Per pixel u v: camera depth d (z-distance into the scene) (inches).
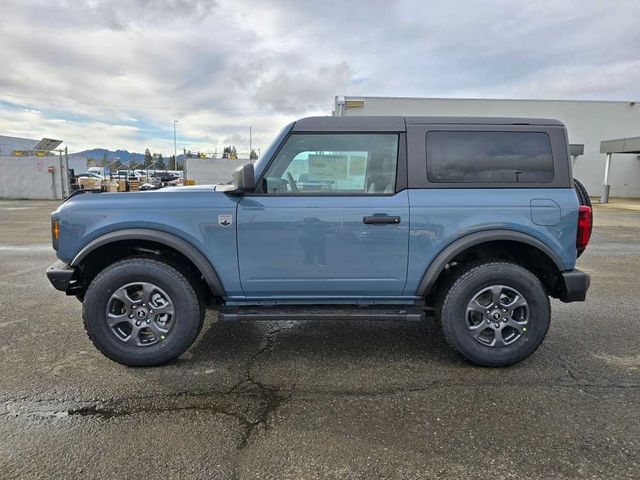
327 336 159.0
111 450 92.3
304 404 111.3
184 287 128.7
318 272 129.4
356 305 135.1
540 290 129.0
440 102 991.6
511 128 130.5
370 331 164.2
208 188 148.5
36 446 93.5
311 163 130.5
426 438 96.8
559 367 132.5
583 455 90.8
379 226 127.1
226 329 165.6
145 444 94.3
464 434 98.3
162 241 126.2
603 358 138.9
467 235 127.3
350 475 84.9
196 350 145.6
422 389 119.3
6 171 943.7
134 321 130.4
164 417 105.1
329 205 127.0
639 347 147.4
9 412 106.9
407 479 83.7
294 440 96.0
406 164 129.3
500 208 127.3
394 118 131.9
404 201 127.4
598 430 99.8
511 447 93.6
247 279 129.9
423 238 127.9
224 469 86.5
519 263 141.6
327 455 90.9
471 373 128.9
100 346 129.4
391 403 111.9
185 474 85.0
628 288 223.1
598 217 588.4
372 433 98.7
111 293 128.3
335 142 130.3
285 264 129.0
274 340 154.8
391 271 129.5
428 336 159.2
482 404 111.3
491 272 128.6
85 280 139.8
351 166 130.3
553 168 130.6
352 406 110.4
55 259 296.5
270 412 107.6
